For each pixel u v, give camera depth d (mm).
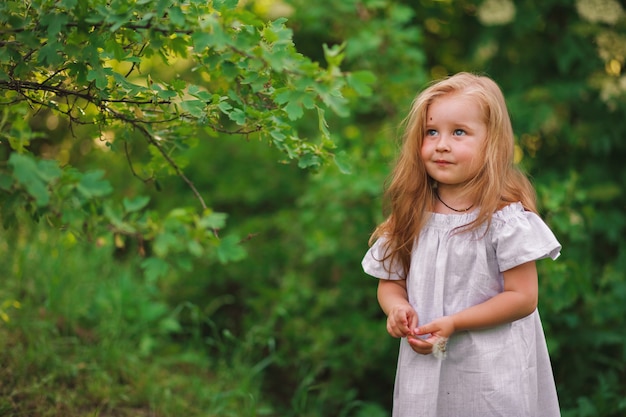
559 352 3338
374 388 3809
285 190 5062
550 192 3246
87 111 2176
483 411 1777
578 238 3320
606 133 4141
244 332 4164
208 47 1588
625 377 3354
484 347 1781
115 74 1761
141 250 1623
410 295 1867
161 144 2145
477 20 4719
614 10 4246
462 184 1842
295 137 2008
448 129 1816
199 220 1606
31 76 1925
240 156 5176
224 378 3445
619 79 4242
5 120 1923
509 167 1873
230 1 1639
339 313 3916
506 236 1751
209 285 4676
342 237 3879
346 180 3611
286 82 1599
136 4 1529
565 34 4258
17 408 2568
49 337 3207
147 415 2881
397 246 1920
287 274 4250
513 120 4105
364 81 1410
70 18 1571
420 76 3980
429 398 1798
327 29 4289
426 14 4820
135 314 3699
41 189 1351
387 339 3641
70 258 3879
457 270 1800
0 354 2877
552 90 4145
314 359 3699
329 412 3617
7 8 1612
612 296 3408
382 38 3883
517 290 1762
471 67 4559
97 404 2836
